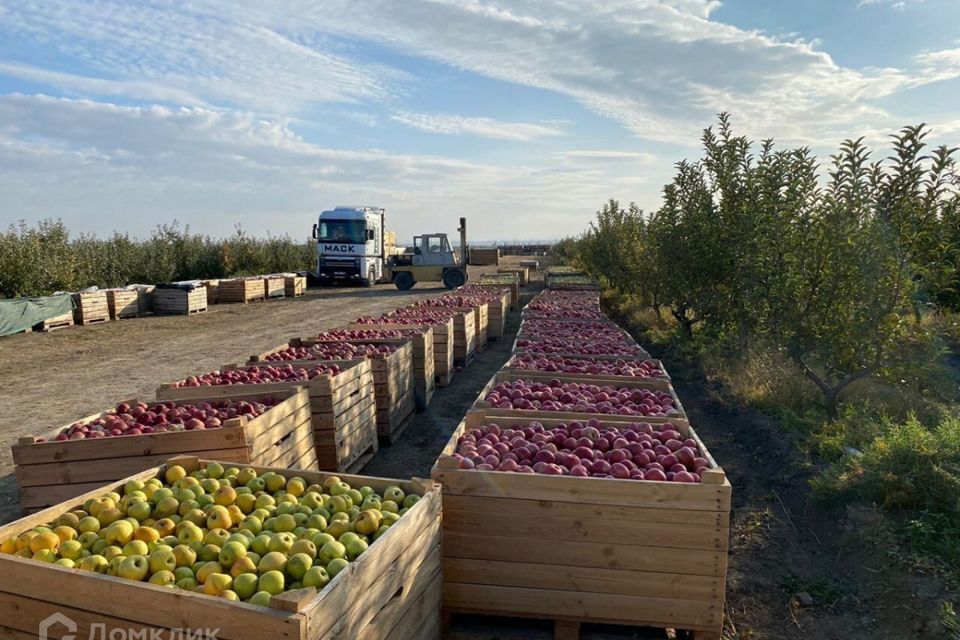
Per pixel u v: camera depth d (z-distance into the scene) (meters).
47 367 12.92
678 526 3.68
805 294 8.51
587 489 3.75
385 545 3.08
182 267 34.31
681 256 13.65
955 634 3.87
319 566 2.96
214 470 4.16
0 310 16.45
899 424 7.53
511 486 3.82
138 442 4.93
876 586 4.56
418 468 7.27
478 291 20.45
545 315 13.61
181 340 16.34
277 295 28.64
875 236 7.69
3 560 2.85
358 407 7.13
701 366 12.02
